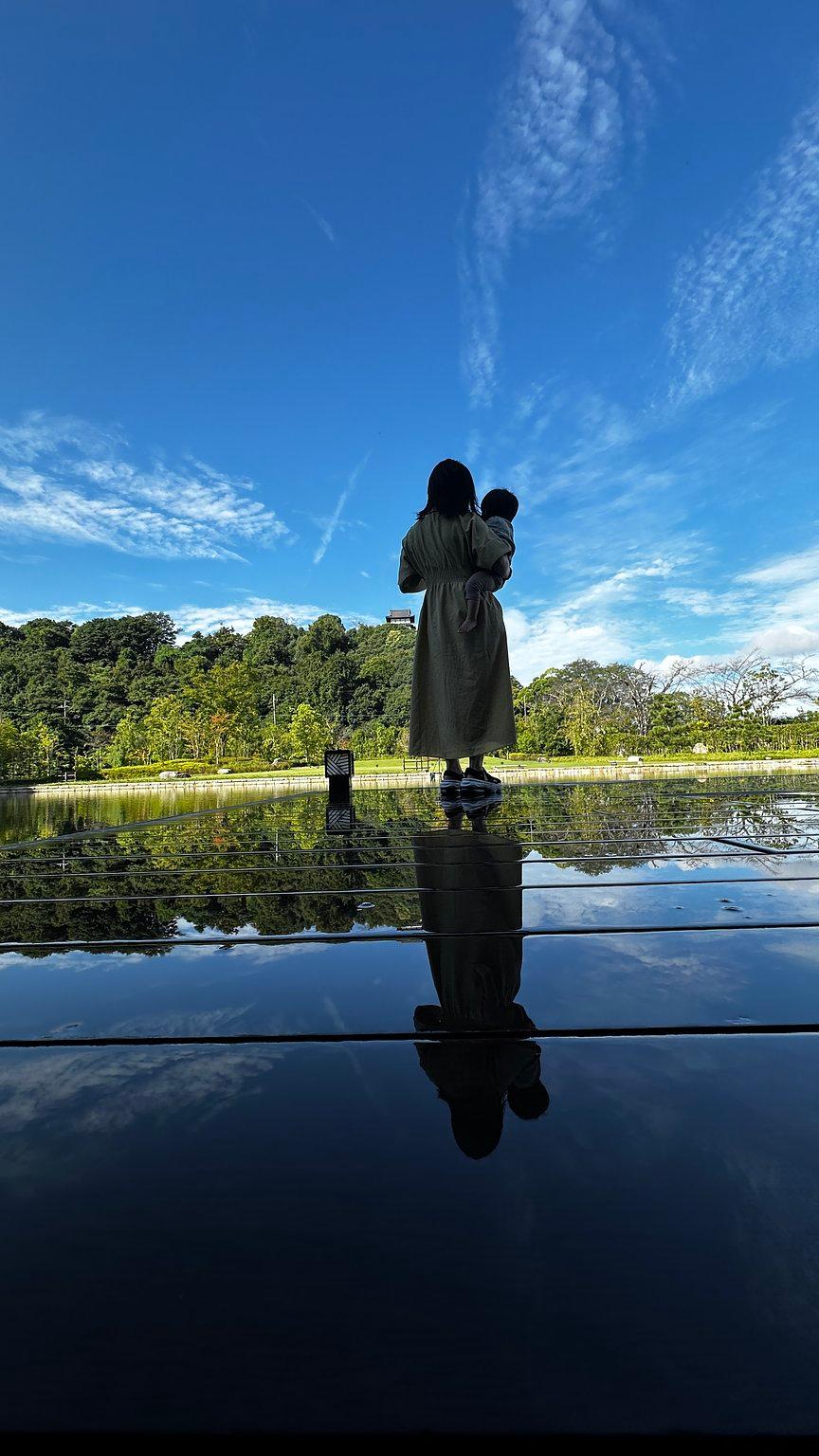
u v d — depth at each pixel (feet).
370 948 3.29
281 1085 1.90
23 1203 1.39
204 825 10.97
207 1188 1.44
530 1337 1.05
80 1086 1.92
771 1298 1.11
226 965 3.07
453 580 10.30
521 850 6.63
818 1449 0.91
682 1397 0.96
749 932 3.47
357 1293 1.14
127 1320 1.10
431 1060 2.04
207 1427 0.94
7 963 3.16
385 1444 0.91
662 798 13.97
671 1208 1.33
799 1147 1.54
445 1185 1.42
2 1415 0.97
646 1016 2.35
